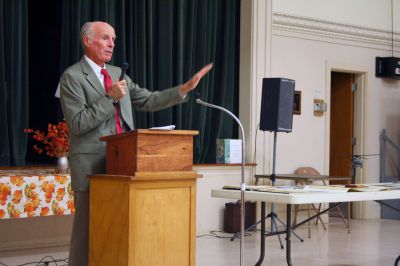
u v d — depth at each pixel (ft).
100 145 9.19
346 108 27.45
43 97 19.25
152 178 7.78
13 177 13.80
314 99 24.90
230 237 20.31
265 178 22.45
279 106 18.19
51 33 19.38
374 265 15.65
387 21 27.48
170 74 20.89
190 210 8.27
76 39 18.45
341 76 27.68
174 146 8.13
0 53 17.01
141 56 20.27
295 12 24.22
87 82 9.29
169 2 20.94
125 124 9.69
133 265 7.68
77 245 9.21
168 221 8.04
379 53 27.40
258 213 22.80
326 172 25.17
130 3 19.98
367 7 26.73
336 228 23.34
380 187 12.45
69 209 14.61
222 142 21.95
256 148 22.85
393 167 27.84
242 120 23.11
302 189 11.27
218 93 22.86
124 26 19.69
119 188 7.94
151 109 10.16
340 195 10.60
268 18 23.35
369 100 27.12
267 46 23.32
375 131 27.40
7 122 17.33
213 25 22.52
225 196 11.17
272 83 18.39
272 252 17.42
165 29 20.92
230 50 22.98
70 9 18.67
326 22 25.09
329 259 16.44
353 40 26.32
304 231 22.33
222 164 21.66
